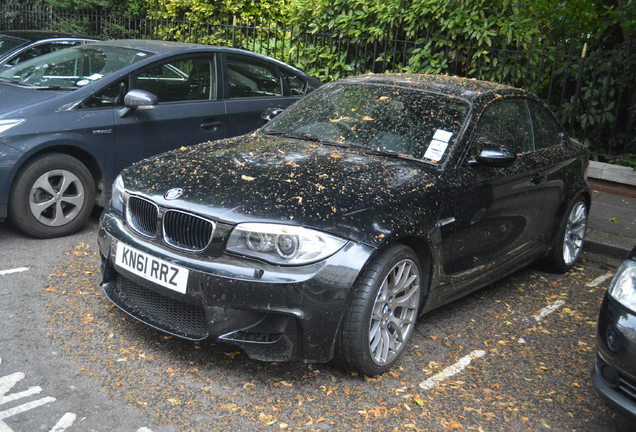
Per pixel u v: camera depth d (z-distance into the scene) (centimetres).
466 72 905
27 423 326
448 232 423
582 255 652
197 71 664
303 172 405
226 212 364
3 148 538
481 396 383
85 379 367
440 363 417
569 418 368
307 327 353
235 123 685
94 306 455
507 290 549
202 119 655
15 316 434
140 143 615
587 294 554
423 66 919
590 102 868
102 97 595
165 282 373
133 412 340
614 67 849
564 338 467
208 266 360
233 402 354
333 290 353
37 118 555
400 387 384
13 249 551
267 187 383
